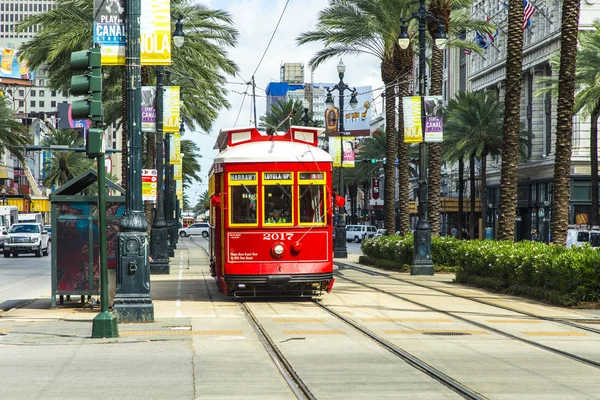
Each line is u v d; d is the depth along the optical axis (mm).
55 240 21484
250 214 22859
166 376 11336
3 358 13000
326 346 14414
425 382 10859
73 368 12016
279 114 78938
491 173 91500
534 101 81562
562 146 28438
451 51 111000
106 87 43875
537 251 24641
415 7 45281
